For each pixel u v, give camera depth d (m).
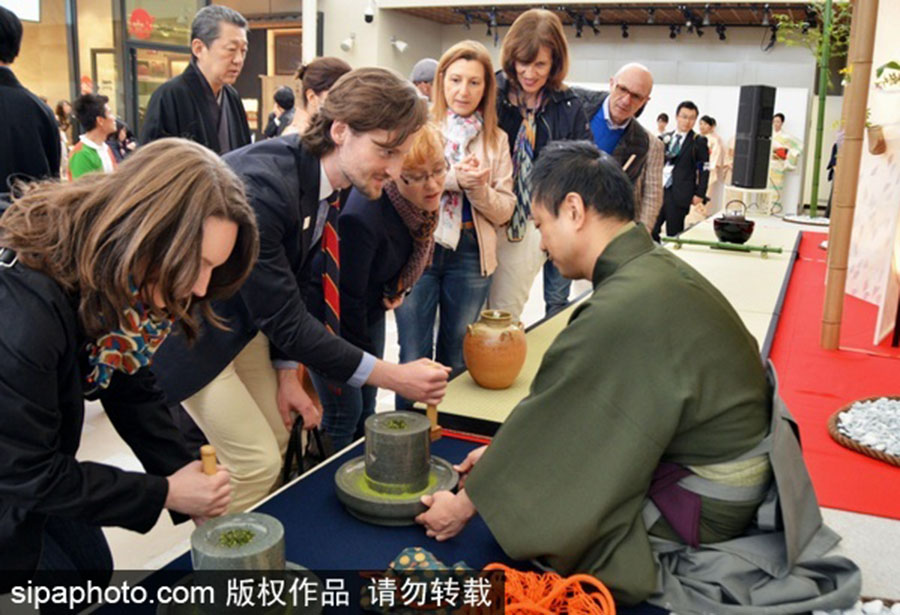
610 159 1.30
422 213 2.05
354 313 2.09
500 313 1.90
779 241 4.66
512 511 1.16
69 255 0.99
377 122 1.52
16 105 2.87
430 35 12.62
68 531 1.36
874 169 3.27
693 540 1.20
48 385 1.01
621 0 10.19
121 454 2.99
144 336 1.13
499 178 2.57
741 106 6.74
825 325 2.66
